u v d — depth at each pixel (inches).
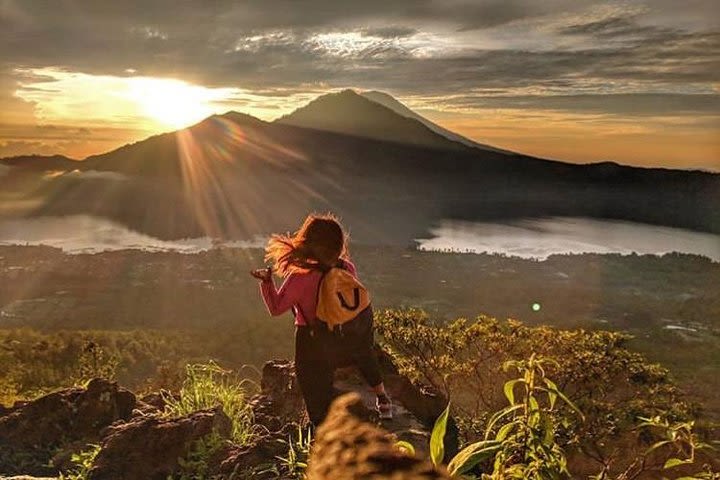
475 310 4574.3
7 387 391.2
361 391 186.5
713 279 6230.3
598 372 413.4
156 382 299.6
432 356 456.4
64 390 192.7
